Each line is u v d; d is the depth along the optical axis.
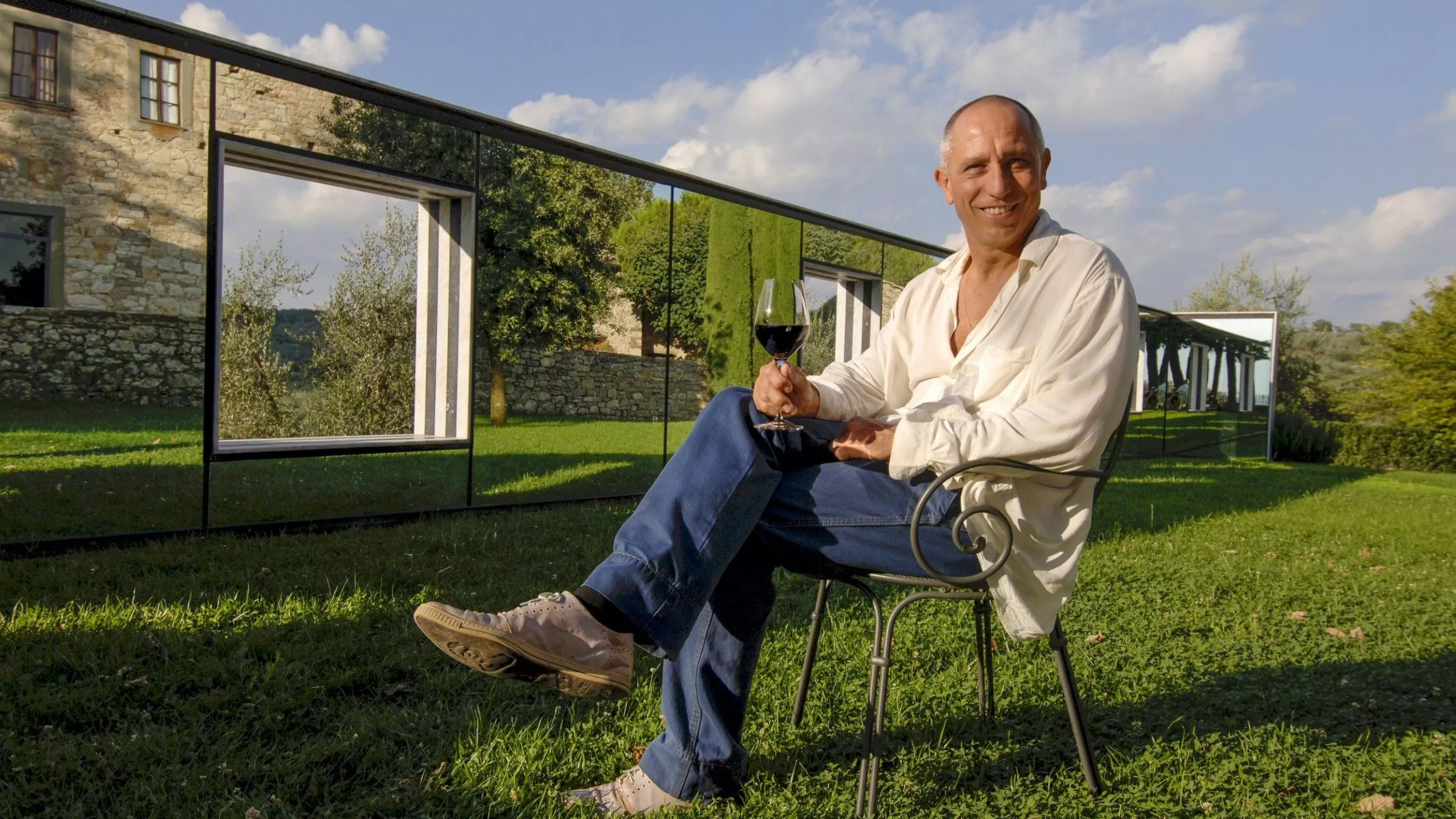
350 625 2.87
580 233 6.65
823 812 1.76
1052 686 2.65
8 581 3.35
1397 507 9.05
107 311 5.66
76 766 1.77
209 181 4.46
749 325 7.71
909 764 2.01
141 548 4.05
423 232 5.94
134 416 5.85
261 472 5.14
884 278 9.26
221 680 2.34
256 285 6.44
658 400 7.15
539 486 6.46
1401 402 19.06
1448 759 2.14
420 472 5.74
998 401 1.78
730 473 1.61
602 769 1.94
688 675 1.76
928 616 3.42
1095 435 1.60
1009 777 1.98
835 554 1.71
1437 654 3.18
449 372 5.85
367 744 1.97
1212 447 19.05
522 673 1.51
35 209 5.25
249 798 1.70
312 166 5.04
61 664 2.37
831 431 1.81
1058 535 1.72
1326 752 2.16
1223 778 2.00
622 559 1.56
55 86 5.30
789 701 2.40
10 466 4.94
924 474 1.72
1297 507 8.49
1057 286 1.74
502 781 1.80
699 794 1.75
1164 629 3.44
